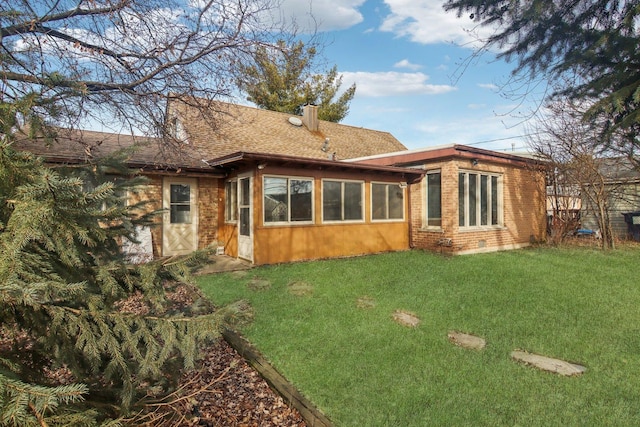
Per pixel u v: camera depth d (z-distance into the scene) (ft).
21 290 5.17
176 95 18.58
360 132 65.26
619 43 23.40
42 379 7.60
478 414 10.55
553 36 24.20
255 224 29.68
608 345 15.01
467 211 35.76
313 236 32.73
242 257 32.27
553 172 41.39
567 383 12.20
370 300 20.97
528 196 42.04
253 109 55.42
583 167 37.27
